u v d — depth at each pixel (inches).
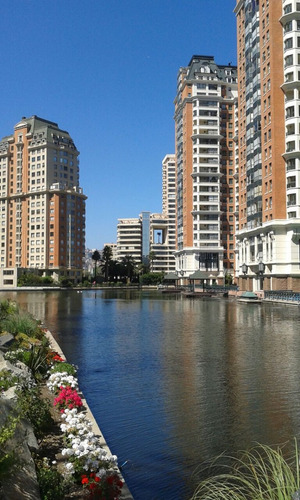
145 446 389.4
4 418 298.8
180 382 611.5
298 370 679.1
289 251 2496.3
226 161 4717.0
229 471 335.9
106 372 679.1
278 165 2568.9
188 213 4594.0
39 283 5354.3
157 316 1672.0
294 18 2544.3
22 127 6392.7
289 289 2486.5
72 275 6333.7
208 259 4557.1
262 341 984.9
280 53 2613.2
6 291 4643.2
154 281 6830.7
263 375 646.5
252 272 3014.3
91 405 510.9
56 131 6382.9
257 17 2864.2
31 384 470.6
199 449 381.1
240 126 3376.0
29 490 246.7
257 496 211.6
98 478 272.1
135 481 325.1
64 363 618.2
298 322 1390.3
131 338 1059.9
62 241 6166.3
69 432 347.6
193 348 896.9
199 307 2161.7
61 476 285.3
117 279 7406.5
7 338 709.9
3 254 6496.1
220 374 657.0
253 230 2891.2
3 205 6525.6
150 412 482.0
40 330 952.9
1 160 6560.0
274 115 2591.0
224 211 4704.7
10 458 229.3
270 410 482.3
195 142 4566.9
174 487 315.0
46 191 6097.4
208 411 482.0
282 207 2549.2
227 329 1219.9
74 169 6560.0
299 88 2534.5
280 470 208.5
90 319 1563.7
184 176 4795.8
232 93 4753.9
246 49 3120.1
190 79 4598.9
